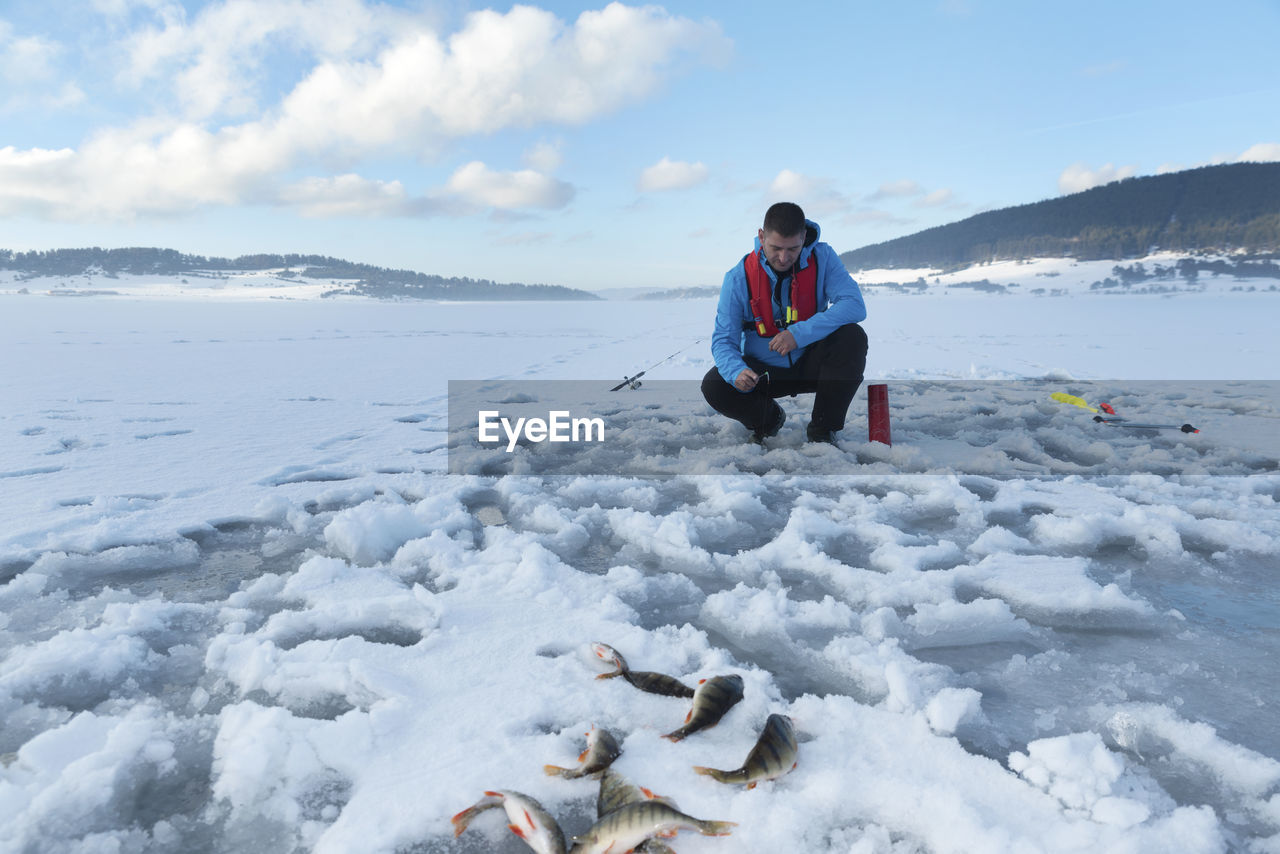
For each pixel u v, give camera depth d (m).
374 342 18.42
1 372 10.02
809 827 1.20
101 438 5.00
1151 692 1.66
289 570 2.53
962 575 2.38
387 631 2.02
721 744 1.43
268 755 1.37
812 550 2.55
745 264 4.32
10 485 3.63
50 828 1.21
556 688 1.64
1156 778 1.34
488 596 2.21
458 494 3.46
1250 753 1.37
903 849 1.16
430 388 8.40
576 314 53.12
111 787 1.30
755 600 2.14
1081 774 1.29
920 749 1.40
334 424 5.72
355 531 2.68
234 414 6.22
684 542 2.68
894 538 2.76
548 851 1.09
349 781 1.34
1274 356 13.08
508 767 1.35
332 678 1.67
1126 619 2.07
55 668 1.73
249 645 1.83
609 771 1.29
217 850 1.18
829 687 1.70
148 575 2.47
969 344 16.53
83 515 3.10
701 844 1.16
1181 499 3.30
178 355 13.56
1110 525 2.84
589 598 2.20
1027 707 1.60
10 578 2.45
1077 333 21.20
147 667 1.79
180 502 3.32
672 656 1.81
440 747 1.41
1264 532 2.81
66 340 18.11
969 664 1.82
